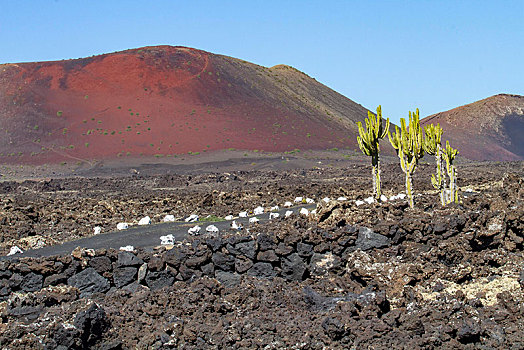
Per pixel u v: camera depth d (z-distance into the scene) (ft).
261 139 368.27
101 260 44.11
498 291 41.45
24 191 181.06
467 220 47.21
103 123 373.40
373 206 53.52
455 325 35.70
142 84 416.46
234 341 35.22
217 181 202.18
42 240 67.15
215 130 372.38
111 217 90.17
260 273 44.91
